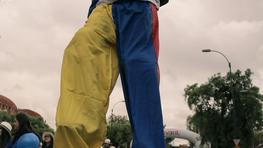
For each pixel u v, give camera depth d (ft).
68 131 10.40
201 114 144.87
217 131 142.20
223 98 143.64
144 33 11.87
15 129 17.92
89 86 10.98
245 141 135.95
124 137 192.65
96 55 11.35
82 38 11.43
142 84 11.32
